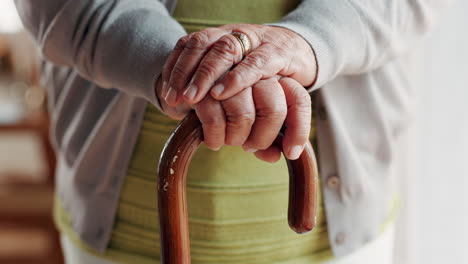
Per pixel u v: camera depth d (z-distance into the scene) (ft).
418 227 3.62
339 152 2.26
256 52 1.49
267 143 1.48
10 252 5.35
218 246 2.29
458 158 3.42
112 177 2.35
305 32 1.71
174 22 1.88
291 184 1.50
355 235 2.44
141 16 1.86
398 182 3.44
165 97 1.51
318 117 2.25
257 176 2.23
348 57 1.86
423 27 2.19
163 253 1.44
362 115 2.35
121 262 2.42
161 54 1.73
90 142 2.36
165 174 1.40
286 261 2.37
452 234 3.59
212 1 2.09
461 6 3.15
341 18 1.84
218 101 1.43
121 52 1.81
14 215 5.24
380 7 2.01
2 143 6.48
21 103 5.49
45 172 5.58
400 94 2.47
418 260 3.68
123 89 1.85
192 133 1.43
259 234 2.31
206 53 1.51
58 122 2.61
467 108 3.31
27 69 6.10
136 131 2.23
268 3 2.10
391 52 2.06
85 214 2.47
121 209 2.40
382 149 2.45
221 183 2.21
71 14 1.91
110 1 1.92
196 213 2.26
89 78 2.04
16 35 6.11
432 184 3.51
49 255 5.34
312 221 1.50
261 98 1.43
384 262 2.71
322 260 2.43
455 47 3.22
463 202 3.50
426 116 3.36
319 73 1.71
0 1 6.21
